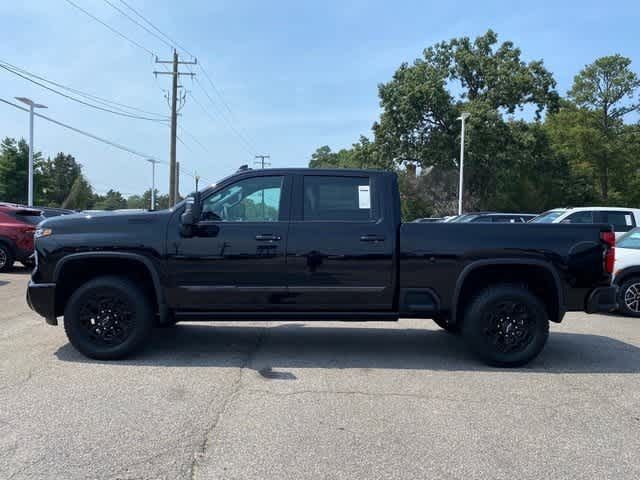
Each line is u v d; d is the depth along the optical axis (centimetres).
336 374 546
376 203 590
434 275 580
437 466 351
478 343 577
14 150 6219
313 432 400
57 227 580
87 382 505
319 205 591
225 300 579
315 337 716
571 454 373
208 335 717
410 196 4378
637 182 5038
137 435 389
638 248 943
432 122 4116
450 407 458
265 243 574
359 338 715
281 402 461
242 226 578
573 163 5016
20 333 693
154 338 695
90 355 577
